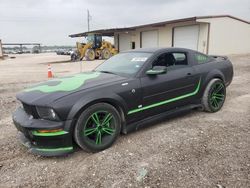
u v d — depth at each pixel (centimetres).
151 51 447
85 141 338
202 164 308
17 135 421
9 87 898
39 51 9331
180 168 301
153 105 413
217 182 271
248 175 282
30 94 351
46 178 293
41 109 322
